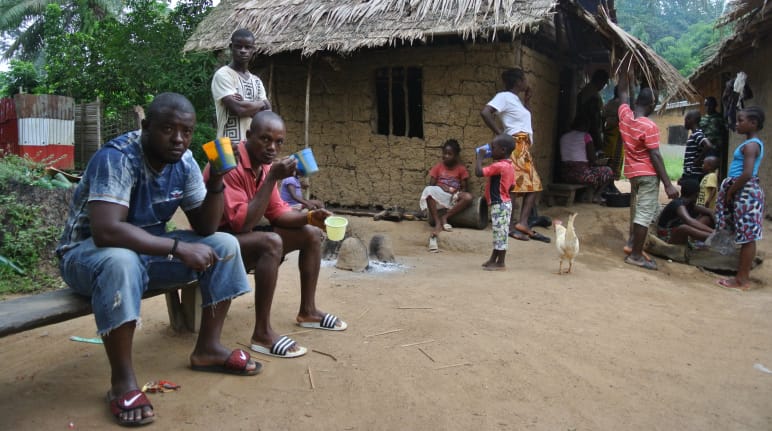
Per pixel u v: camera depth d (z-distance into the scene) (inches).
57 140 442.0
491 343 142.9
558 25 333.7
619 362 135.8
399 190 335.6
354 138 347.6
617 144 393.7
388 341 142.4
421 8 293.6
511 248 263.9
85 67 574.9
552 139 360.5
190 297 142.9
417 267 230.7
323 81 351.9
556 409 111.7
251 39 196.9
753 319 178.7
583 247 273.6
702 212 271.6
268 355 132.0
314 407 108.2
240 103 189.3
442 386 118.8
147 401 102.1
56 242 219.6
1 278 201.5
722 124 357.1
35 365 125.6
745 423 109.4
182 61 512.1
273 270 129.7
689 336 158.1
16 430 96.9
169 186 114.2
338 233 142.6
